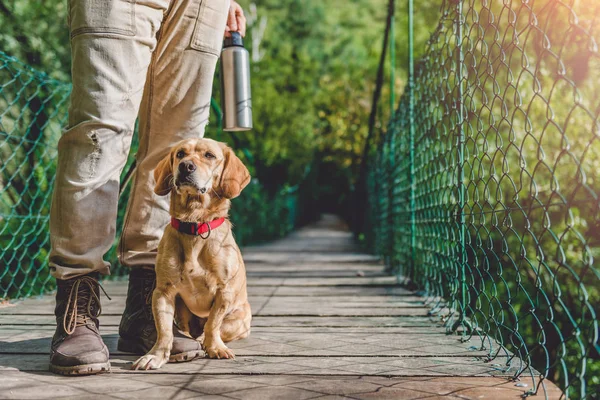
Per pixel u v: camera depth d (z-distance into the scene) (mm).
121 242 2277
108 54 1904
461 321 2596
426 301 3596
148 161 2295
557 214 5582
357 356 2133
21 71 3713
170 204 2127
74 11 1905
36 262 4809
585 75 5070
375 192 8125
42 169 4852
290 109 16469
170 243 2066
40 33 6750
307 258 7605
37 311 3141
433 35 3414
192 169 2029
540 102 5414
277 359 2084
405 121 4707
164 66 2264
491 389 1682
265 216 12914
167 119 2307
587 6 3865
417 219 4258
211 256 2086
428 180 3564
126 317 2191
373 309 3316
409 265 4422
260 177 16188
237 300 2344
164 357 1983
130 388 1672
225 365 1982
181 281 2062
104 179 1942
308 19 24609
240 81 2742
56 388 1664
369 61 19703
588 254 1271
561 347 1490
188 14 2244
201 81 2311
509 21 1899
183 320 2299
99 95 1897
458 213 2629
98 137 1902
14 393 1612
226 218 2225
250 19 19875
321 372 1887
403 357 2121
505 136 5629
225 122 2752
